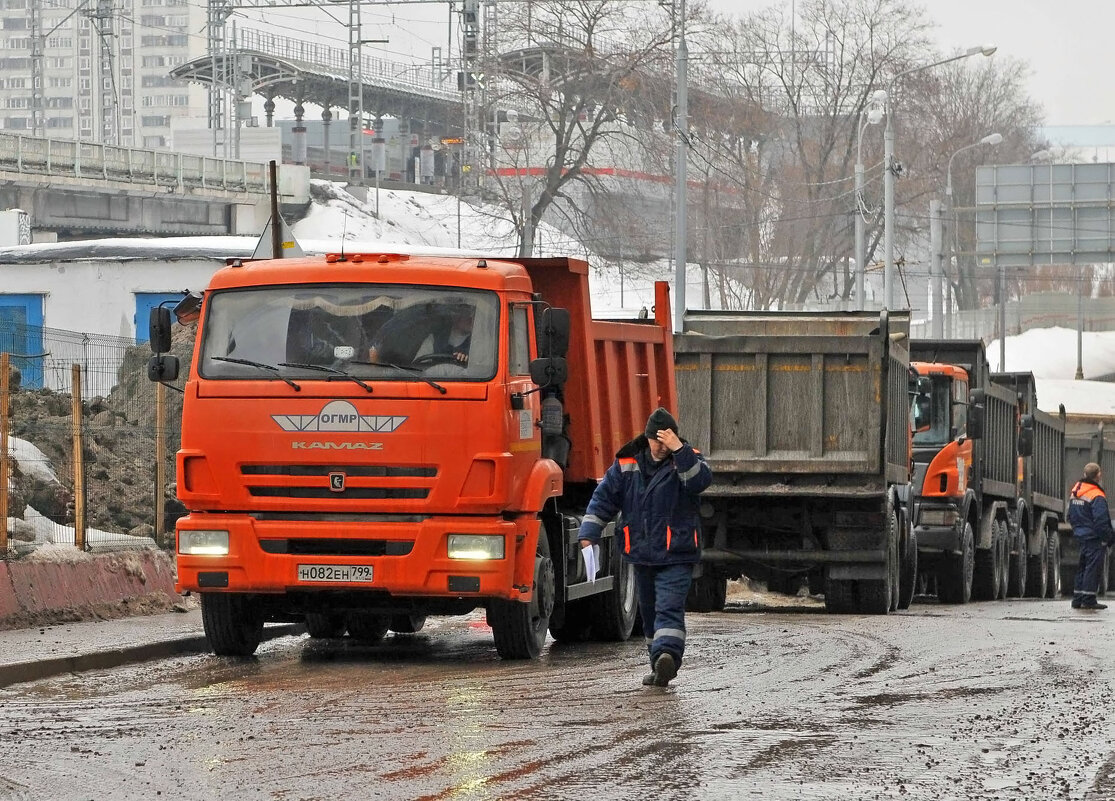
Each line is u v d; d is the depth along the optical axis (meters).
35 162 101.50
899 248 138.50
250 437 18.81
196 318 20.45
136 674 18.19
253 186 125.62
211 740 13.20
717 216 122.88
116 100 156.62
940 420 35.84
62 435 28.61
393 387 18.66
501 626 19.58
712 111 121.69
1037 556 46.44
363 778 11.53
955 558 36.44
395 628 24.06
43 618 22.23
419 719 14.42
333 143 181.88
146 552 25.31
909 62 128.62
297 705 15.38
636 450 17.23
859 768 12.06
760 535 30.89
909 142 135.62
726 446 30.03
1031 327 173.12
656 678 16.88
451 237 146.50
